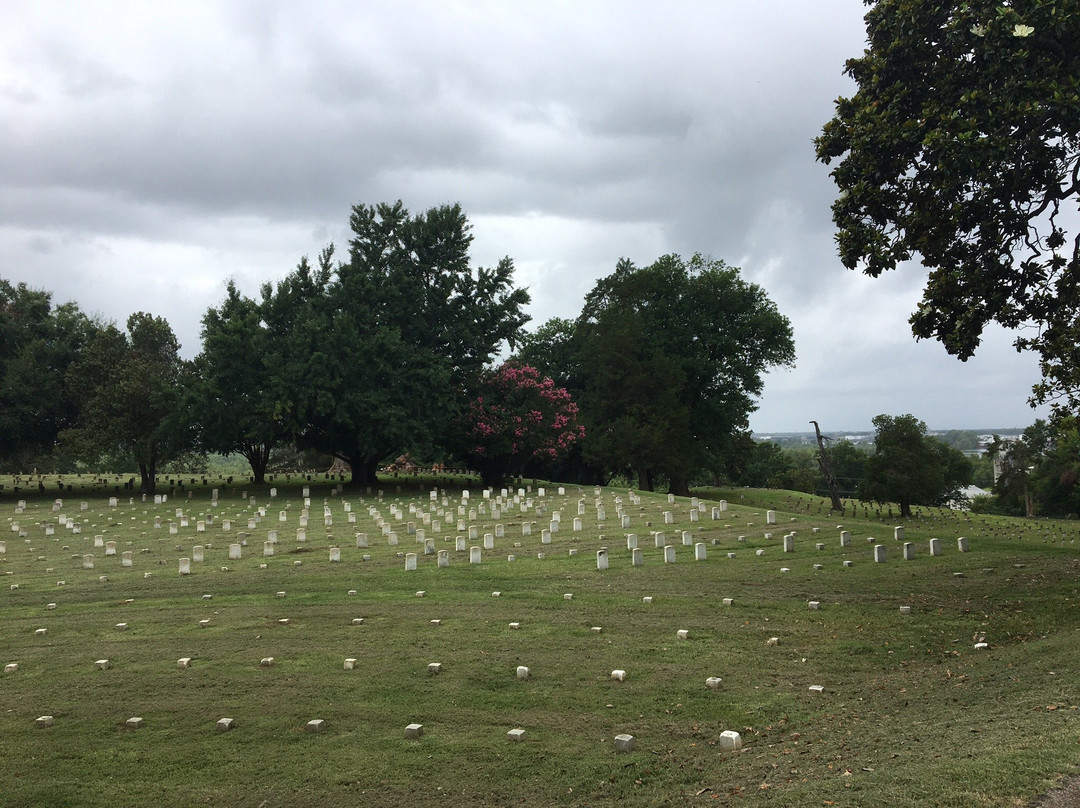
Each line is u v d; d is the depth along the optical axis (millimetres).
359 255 55562
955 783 6648
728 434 62469
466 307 56688
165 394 49906
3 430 52094
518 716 11125
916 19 16328
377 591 19562
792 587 18391
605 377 56969
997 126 14906
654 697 11688
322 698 11984
